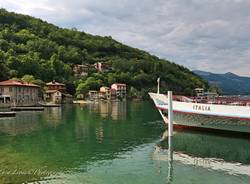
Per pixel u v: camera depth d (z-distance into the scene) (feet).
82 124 191.42
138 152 107.45
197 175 81.46
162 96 166.20
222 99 165.68
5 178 76.13
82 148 113.91
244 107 137.49
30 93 454.81
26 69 578.66
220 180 77.71
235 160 97.96
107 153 105.81
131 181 75.92
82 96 624.59
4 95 415.85
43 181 74.49
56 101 504.84
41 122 203.00
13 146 116.98
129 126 180.96
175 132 153.58
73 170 84.07
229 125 144.05
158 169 86.22
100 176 79.25
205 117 148.05
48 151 108.17
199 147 117.19
